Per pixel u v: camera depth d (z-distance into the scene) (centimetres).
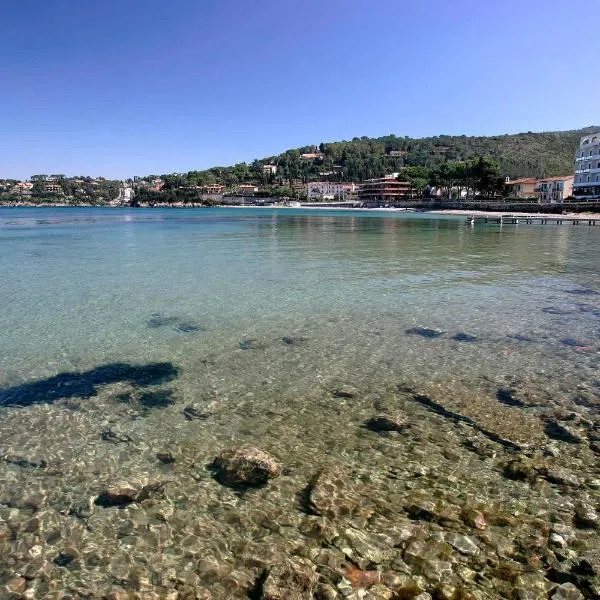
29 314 1515
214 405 869
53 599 442
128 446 725
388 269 2452
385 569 471
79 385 962
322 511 561
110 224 7412
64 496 600
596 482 621
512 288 1941
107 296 1784
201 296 1781
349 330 1340
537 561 481
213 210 17612
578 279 2161
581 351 1157
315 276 2230
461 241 4188
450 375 1007
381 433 758
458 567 473
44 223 7738
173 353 1152
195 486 617
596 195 10494
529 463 664
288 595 438
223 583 458
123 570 477
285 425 790
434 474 639
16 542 516
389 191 18238
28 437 752
